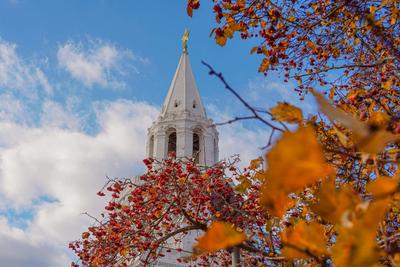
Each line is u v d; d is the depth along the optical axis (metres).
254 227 9.66
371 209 2.15
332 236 6.00
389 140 2.31
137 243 11.59
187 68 53.38
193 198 11.52
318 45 9.80
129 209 12.24
